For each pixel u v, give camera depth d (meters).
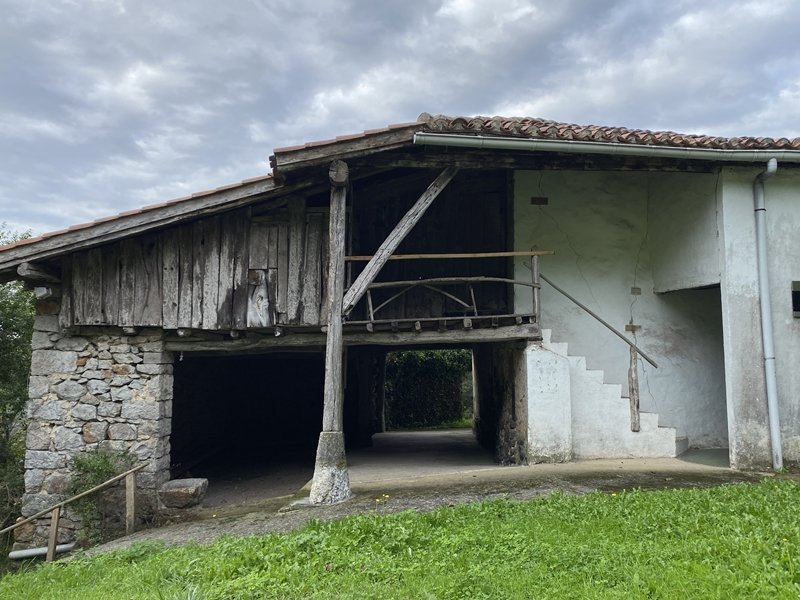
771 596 2.71
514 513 4.58
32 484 6.72
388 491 6.11
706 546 3.43
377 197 8.24
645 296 8.20
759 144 6.35
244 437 12.54
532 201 8.23
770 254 6.85
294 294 6.89
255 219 6.99
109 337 6.97
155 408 6.84
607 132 6.12
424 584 3.21
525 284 7.30
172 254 6.93
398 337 7.20
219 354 7.77
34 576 4.47
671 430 7.47
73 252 6.84
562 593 2.96
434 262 8.28
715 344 8.27
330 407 6.03
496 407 9.39
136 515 6.64
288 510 5.66
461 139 5.86
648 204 8.39
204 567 3.80
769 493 4.83
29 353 11.38
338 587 3.27
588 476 6.24
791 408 6.65
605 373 7.98
